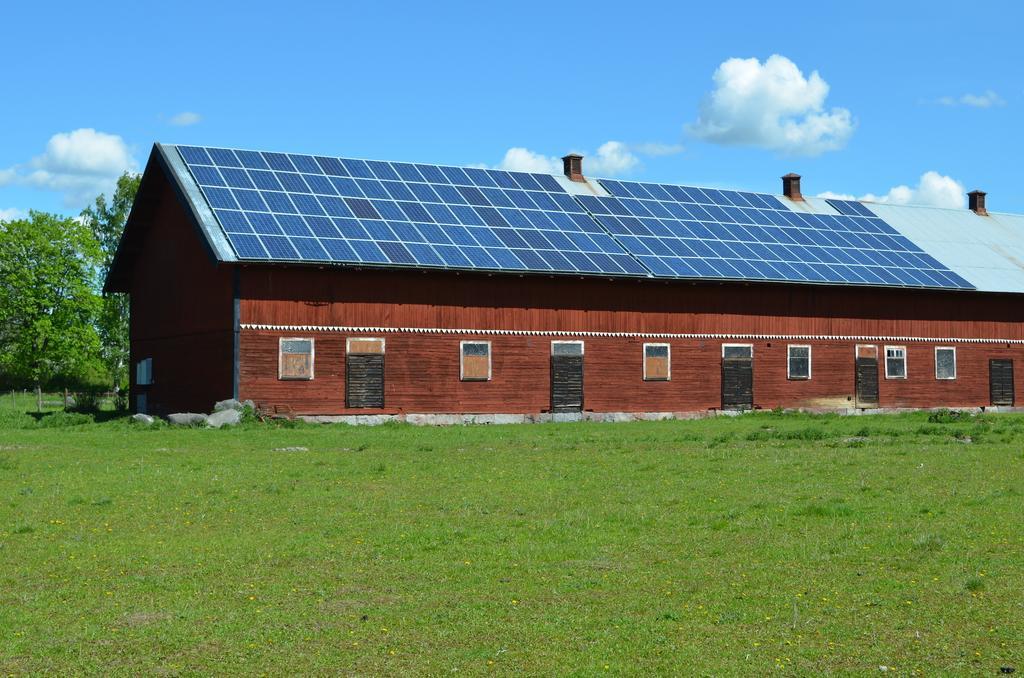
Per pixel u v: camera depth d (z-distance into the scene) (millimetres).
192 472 25422
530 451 30500
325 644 12273
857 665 11602
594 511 19953
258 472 25406
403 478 24438
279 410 42344
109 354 87438
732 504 20562
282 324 42625
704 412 50750
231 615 13328
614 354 48906
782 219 59656
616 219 53375
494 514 19766
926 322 57000
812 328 53750
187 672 11438
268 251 42031
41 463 27281
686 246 52406
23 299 66375
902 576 15062
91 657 11875
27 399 80750
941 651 12008
